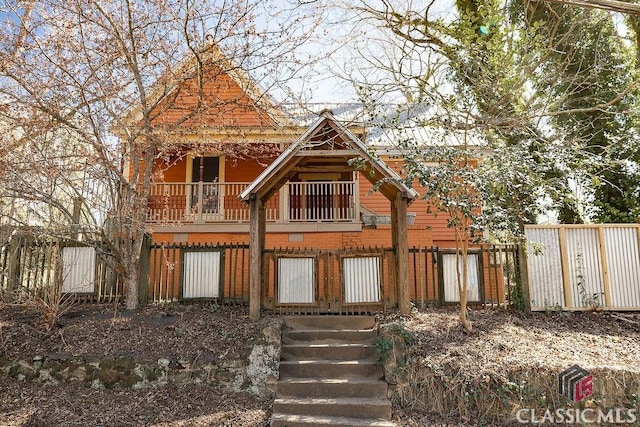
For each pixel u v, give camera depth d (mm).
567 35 10602
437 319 8078
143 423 5840
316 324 8234
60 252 8719
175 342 7277
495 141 9328
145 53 8445
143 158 9969
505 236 7703
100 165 8211
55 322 7777
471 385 6254
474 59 9602
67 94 8188
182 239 13438
